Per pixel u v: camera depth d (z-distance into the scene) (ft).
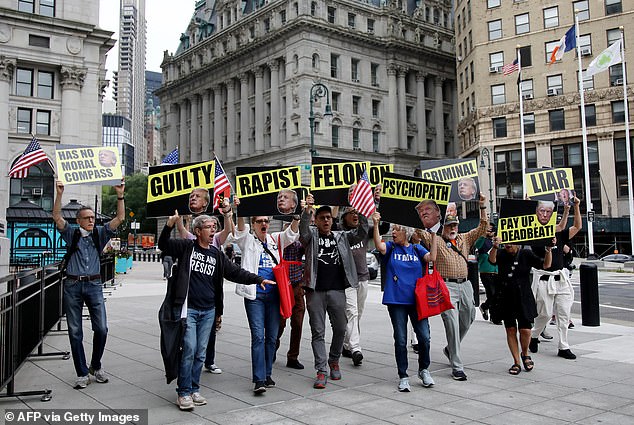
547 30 173.17
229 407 20.77
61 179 23.85
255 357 22.70
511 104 177.99
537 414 19.70
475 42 185.88
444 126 249.55
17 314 22.54
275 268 23.50
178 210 24.57
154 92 294.25
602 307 56.18
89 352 31.96
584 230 163.84
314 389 23.36
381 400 21.61
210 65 250.37
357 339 29.07
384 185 25.77
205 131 260.83
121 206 24.67
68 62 144.77
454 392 22.77
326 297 24.31
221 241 24.59
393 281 23.80
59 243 97.50
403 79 230.68
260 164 222.89
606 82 164.45
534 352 31.30
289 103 207.31
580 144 169.37
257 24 227.40
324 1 208.64
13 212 96.22
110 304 57.16
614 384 23.99
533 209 27.09
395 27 230.27
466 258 26.89
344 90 213.66
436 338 35.86
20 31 138.92
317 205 27.14
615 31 163.94
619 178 162.81
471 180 30.35
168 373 20.16
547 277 30.37
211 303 21.85
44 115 144.05
